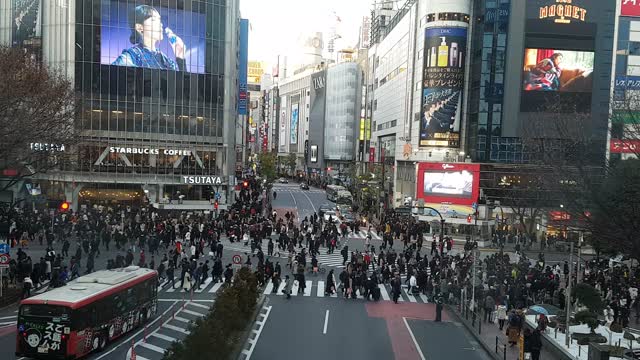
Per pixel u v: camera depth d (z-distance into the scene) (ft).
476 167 243.60
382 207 283.38
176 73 241.55
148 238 149.07
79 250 118.42
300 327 93.04
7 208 182.80
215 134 249.96
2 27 246.88
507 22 247.09
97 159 230.48
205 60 246.47
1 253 98.73
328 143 516.73
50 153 141.18
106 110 232.12
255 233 168.04
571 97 245.24
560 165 138.72
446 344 87.10
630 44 245.65
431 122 261.03
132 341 80.48
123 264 116.67
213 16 247.29
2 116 113.80
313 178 505.66
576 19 245.86
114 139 233.14
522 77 247.70
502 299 107.45
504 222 233.14
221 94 250.78
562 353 81.35
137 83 235.61
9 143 117.29
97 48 230.48
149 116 238.07
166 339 81.92
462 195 243.81
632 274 143.64
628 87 217.15
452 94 258.98
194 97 245.04
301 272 119.96
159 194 238.27
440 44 257.55
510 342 85.25
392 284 115.96
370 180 322.75
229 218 198.29
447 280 117.50
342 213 248.52
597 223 93.20
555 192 141.18
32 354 69.05
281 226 194.39
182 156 243.19
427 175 248.11
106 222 165.48
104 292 76.48
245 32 309.63
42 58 229.04
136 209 207.31
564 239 207.31
